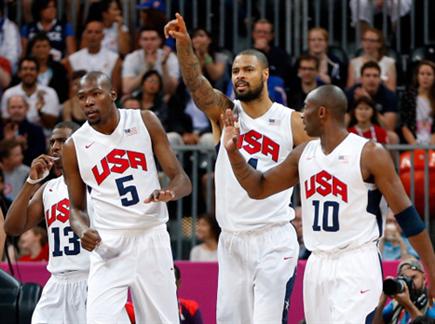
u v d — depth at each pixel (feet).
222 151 57.82
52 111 89.10
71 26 94.43
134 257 55.42
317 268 53.31
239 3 92.27
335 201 52.60
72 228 55.31
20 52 93.56
